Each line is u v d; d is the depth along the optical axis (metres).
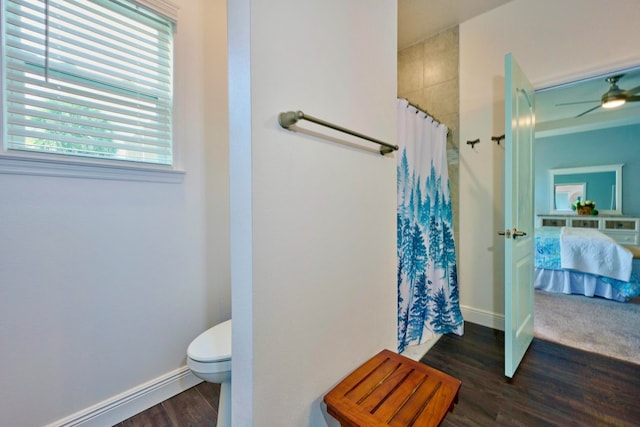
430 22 2.45
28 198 1.15
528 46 2.15
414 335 2.09
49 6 1.19
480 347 2.07
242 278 0.81
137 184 1.46
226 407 1.23
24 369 1.15
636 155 4.78
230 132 0.82
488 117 2.37
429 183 2.22
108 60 1.37
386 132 1.37
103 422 1.34
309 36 0.94
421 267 2.13
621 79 2.84
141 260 1.48
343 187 1.10
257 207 0.79
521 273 1.86
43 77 1.19
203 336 1.34
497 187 2.36
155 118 1.54
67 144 1.28
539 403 1.49
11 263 1.12
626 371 1.78
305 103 0.93
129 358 1.44
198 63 1.69
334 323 1.07
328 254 1.04
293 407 0.92
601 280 3.24
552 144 5.52
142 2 1.43
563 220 5.32
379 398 0.94
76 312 1.27
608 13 1.85
